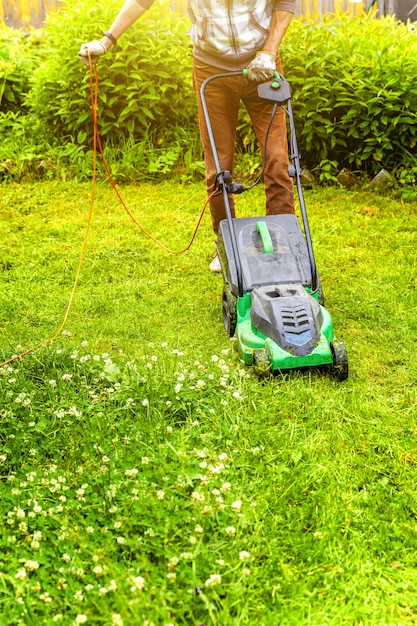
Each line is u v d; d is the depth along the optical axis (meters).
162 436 3.20
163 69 7.69
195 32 4.54
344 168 7.25
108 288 5.12
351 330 4.37
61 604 2.29
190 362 3.91
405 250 5.61
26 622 2.22
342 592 2.40
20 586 2.29
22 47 9.41
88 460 3.09
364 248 5.70
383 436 3.28
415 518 2.74
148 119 7.89
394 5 10.76
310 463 3.06
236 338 4.03
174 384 3.60
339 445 3.21
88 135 7.84
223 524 2.60
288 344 3.65
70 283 5.23
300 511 2.74
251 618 2.29
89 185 7.30
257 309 3.84
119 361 3.93
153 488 2.80
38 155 7.71
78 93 7.57
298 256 4.18
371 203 6.71
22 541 2.58
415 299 4.73
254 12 4.42
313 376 3.80
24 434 3.23
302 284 4.05
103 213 6.61
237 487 2.85
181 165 7.67
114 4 7.73
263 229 4.22
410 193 6.77
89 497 2.80
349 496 2.85
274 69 4.24
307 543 2.58
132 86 7.49
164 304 4.84
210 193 4.90
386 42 7.72
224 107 4.68
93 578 2.40
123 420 3.35
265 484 2.91
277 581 2.41
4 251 5.77
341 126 7.24
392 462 3.07
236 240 4.08
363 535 2.64
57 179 7.41
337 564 2.51
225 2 4.37
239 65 4.53
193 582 2.31
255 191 7.11
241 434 3.24
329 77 7.34
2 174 7.54
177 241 5.93
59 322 4.58
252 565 2.46
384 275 5.13
